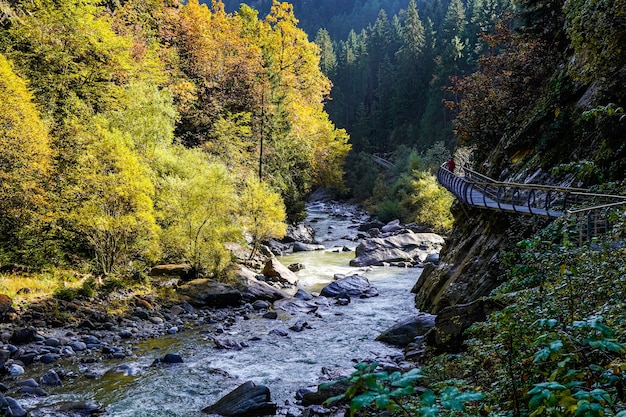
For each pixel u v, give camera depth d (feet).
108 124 84.02
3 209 64.80
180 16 167.02
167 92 116.06
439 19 382.42
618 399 9.34
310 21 653.71
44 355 45.16
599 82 51.29
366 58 365.20
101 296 63.98
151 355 48.70
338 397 7.09
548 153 61.52
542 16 81.15
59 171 70.13
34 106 69.46
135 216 69.92
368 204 210.79
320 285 88.28
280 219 101.24
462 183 72.64
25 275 64.75
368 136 306.55
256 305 70.85
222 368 45.34
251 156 144.25
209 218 79.87
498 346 18.25
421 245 116.06
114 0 138.62
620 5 35.70
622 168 43.14
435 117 261.44
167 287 71.67
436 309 61.36
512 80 84.28
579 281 18.66
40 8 94.43
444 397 7.15
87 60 102.73
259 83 148.25
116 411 35.55
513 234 51.80
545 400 7.48
